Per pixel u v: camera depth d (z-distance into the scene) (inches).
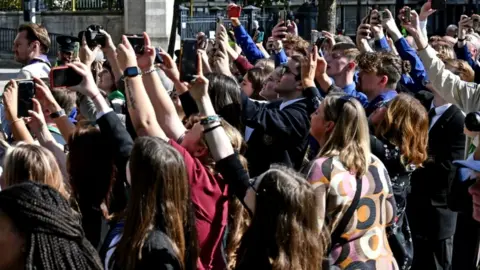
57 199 116.8
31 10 767.7
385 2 1070.4
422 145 221.9
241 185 168.2
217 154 171.2
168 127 193.5
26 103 206.1
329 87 239.0
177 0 660.7
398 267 187.8
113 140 179.3
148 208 149.6
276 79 262.4
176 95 233.1
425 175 256.7
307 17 932.6
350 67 276.5
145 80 194.4
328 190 173.2
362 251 175.0
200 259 170.6
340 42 296.8
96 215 185.2
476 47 449.1
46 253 112.5
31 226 113.0
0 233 112.7
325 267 168.2
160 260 146.0
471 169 174.7
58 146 205.2
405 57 305.4
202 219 170.6
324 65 238.1
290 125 223.5
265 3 1032.8
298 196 149.4
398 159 217.0
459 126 256.1
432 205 256.4
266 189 151.1
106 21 1133.7
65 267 113.3
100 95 181.9
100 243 184.7
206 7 1196.5
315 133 187.2
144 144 152.3
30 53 310.0
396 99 224.1
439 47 398.9
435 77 252.8
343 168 174.9
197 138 179.5
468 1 983.0
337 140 178.1
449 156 255.9
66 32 1134.4
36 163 168.4
